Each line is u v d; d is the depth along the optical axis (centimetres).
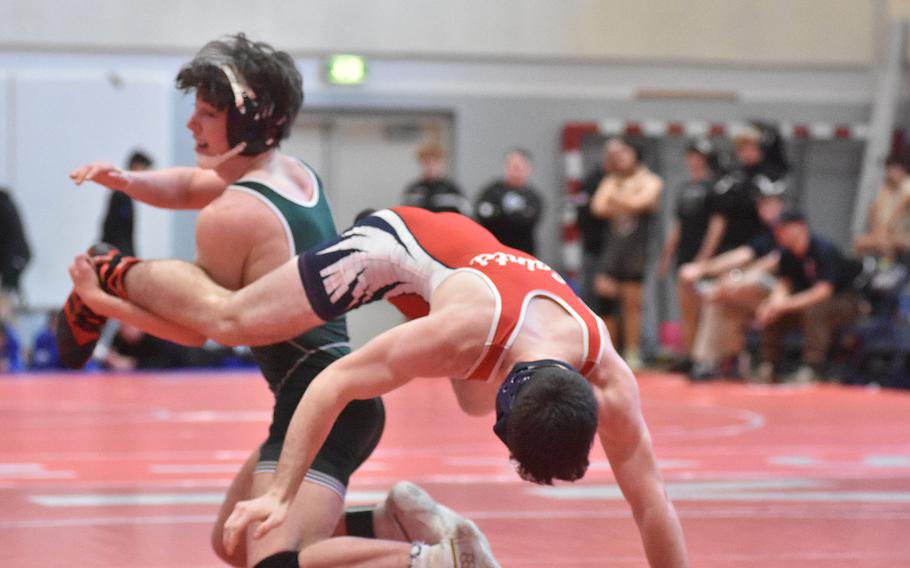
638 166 1920
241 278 495
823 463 915
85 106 2127
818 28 2359
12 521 659
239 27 2186
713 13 2333
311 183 517
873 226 1958
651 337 2270
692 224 1866
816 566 548
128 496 748
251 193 493
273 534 452
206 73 495
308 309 461
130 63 2166
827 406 1388
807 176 2369
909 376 1625
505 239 1855
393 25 2239
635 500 438
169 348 2002
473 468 884
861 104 2370
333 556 441
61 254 2114
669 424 1195
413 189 1861
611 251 1930
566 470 389
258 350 503
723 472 866
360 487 789
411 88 2248
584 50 2291
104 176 533
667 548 438
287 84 503
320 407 418
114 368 1977
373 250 460
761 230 1792
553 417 385
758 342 1803
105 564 545
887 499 745
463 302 424
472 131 2262
